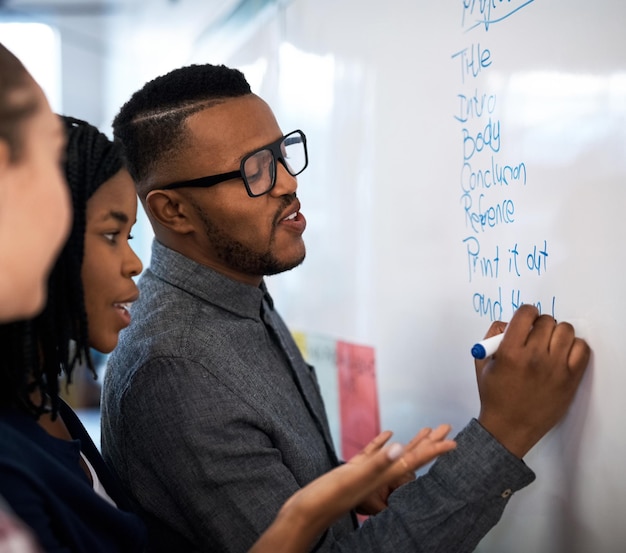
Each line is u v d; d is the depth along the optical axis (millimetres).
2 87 465
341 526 982
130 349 917
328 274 1456
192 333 899
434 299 1115
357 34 1282
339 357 1434
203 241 959
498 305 965
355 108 1307
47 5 2830
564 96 829
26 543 413
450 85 1042
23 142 464
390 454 577
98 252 743
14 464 564
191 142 916
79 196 707
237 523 835
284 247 965
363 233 1312
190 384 860
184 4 2240
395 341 1230
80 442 749
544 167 866
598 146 784
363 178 1297
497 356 838
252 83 1787
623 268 759
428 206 1113
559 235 849
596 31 779
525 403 820
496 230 961
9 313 472
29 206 464
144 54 2748
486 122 968
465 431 843
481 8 965
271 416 894
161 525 905
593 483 826
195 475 840
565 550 880
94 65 3127
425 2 1087
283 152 963
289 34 1554
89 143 725
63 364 726
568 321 843
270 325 1036
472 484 808
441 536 805
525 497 955
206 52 2121
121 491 831
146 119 940
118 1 2711
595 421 815
